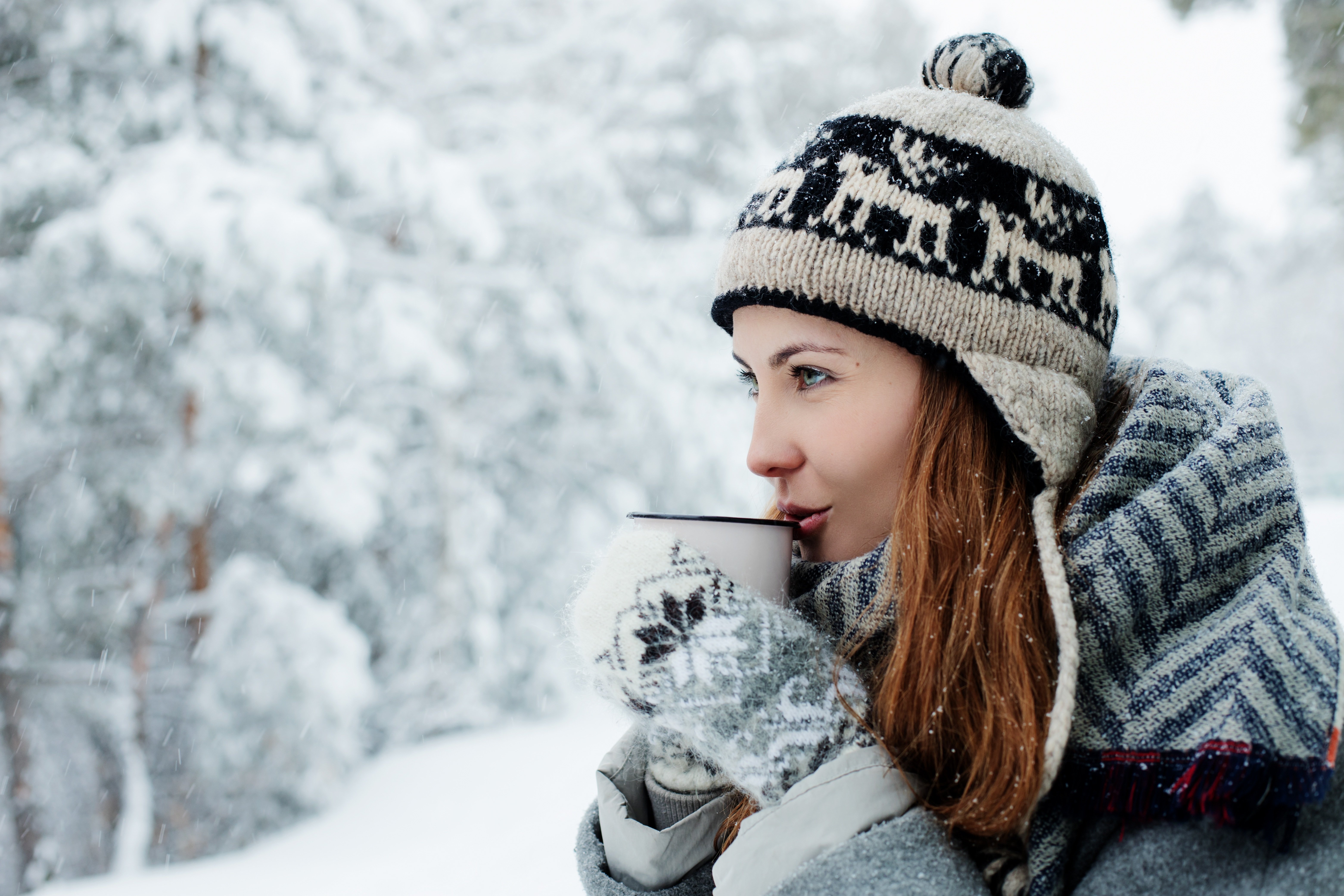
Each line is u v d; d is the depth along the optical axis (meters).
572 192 9.78
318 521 7.55
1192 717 0.60
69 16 7.17
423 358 7.86
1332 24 8.17
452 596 9.12
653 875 0.79
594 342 9.67
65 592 8.25
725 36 11.98
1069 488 0.79
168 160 6.82
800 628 0.75
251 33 7.19
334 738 7.57
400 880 3.10
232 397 7.07
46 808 9.17
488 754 8.41
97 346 7.24
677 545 0.76
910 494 0.76
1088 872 0.65
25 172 7.13
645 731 0.87
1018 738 0.65
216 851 7.52
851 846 0.64
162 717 9.62
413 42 8.55
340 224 8.37
